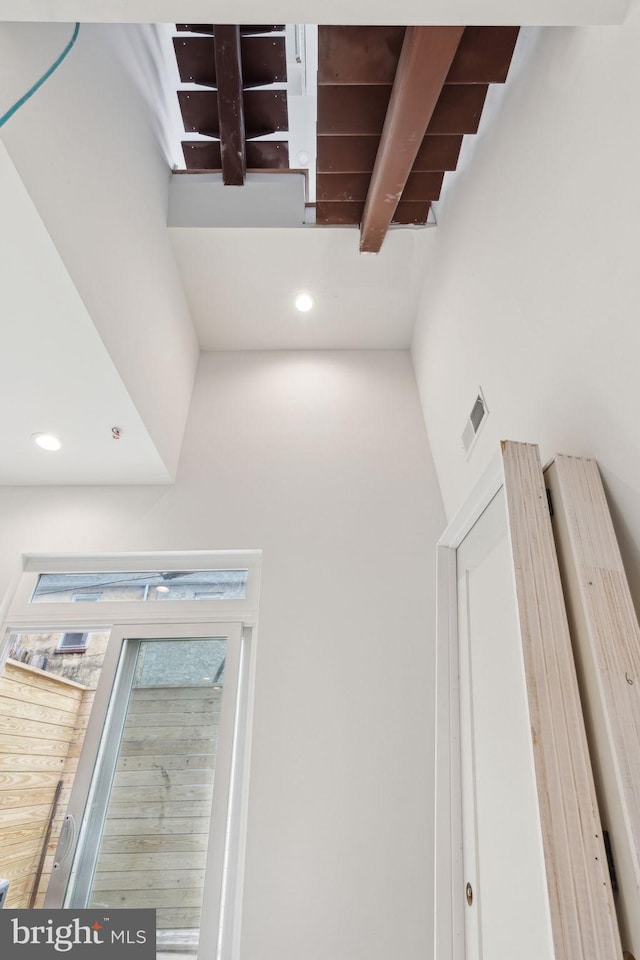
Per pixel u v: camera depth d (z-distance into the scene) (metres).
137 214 2.10
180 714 2.20
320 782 1.99
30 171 1.30
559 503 1.06
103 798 2.04
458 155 2.02
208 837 1.97
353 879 1.84
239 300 2.89
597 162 1.10
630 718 0.83
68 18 1.05
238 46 2.07
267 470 2.72
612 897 0.75
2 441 2.33
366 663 2.22
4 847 2.57
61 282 1.54
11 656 2.71
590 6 0.98
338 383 3.08
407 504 2.63
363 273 2.72
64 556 2.54
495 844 1.17
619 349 1.07
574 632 0.95
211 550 2.50
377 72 1.65
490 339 1.81
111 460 2.48
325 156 2.05
